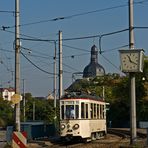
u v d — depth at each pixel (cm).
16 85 3688
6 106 11888
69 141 4756
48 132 5416
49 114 5675
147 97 9206
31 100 14312
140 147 3133
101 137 5309
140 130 8331
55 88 6172
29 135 4881
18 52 3722
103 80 12394
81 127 4484
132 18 3156
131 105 3125
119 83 10238
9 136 4162
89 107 4641
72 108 4506
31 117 13025
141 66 3000
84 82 12512
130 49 3002
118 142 4534
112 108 10775
